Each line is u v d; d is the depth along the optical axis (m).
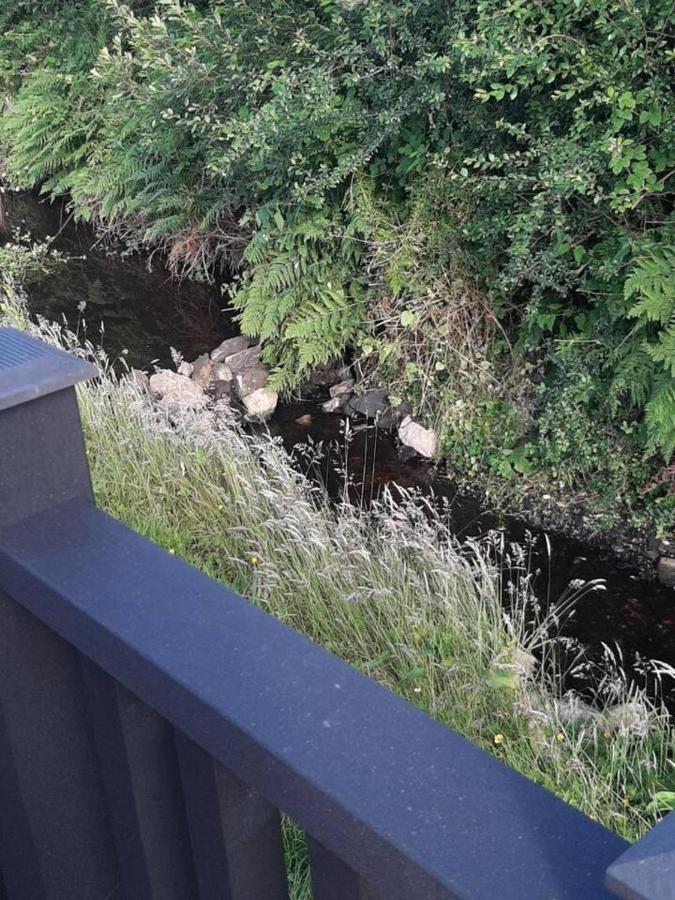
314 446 5.36
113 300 7.40
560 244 4.29
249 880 1.01
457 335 5.17
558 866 0.66
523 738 2.83
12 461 1.04
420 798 0.72
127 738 1.05
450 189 4.98
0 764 1.18
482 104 4.75
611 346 4.35
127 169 7.64
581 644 3.81
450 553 3.61
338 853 0.75
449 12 4.67
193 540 3.88
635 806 2.69
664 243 4.11
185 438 4.40
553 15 4.16
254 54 5.76
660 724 3.10
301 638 0.89
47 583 0.98
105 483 4.09
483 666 3.16
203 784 0.94
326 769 0.75
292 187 5.68
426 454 5.14
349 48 4.98
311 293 5.73
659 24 3.73
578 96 4.28
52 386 1.03
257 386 5.88
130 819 1.12
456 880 0.66
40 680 1.14
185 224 7.20
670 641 3.82
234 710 0.81
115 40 7.21
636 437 4.29
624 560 4.27
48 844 1.22
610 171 4.18
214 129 5.81
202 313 7.07
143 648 0.88
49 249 8.51
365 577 3.50
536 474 4.69
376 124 5.15
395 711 0.80
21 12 9.69
